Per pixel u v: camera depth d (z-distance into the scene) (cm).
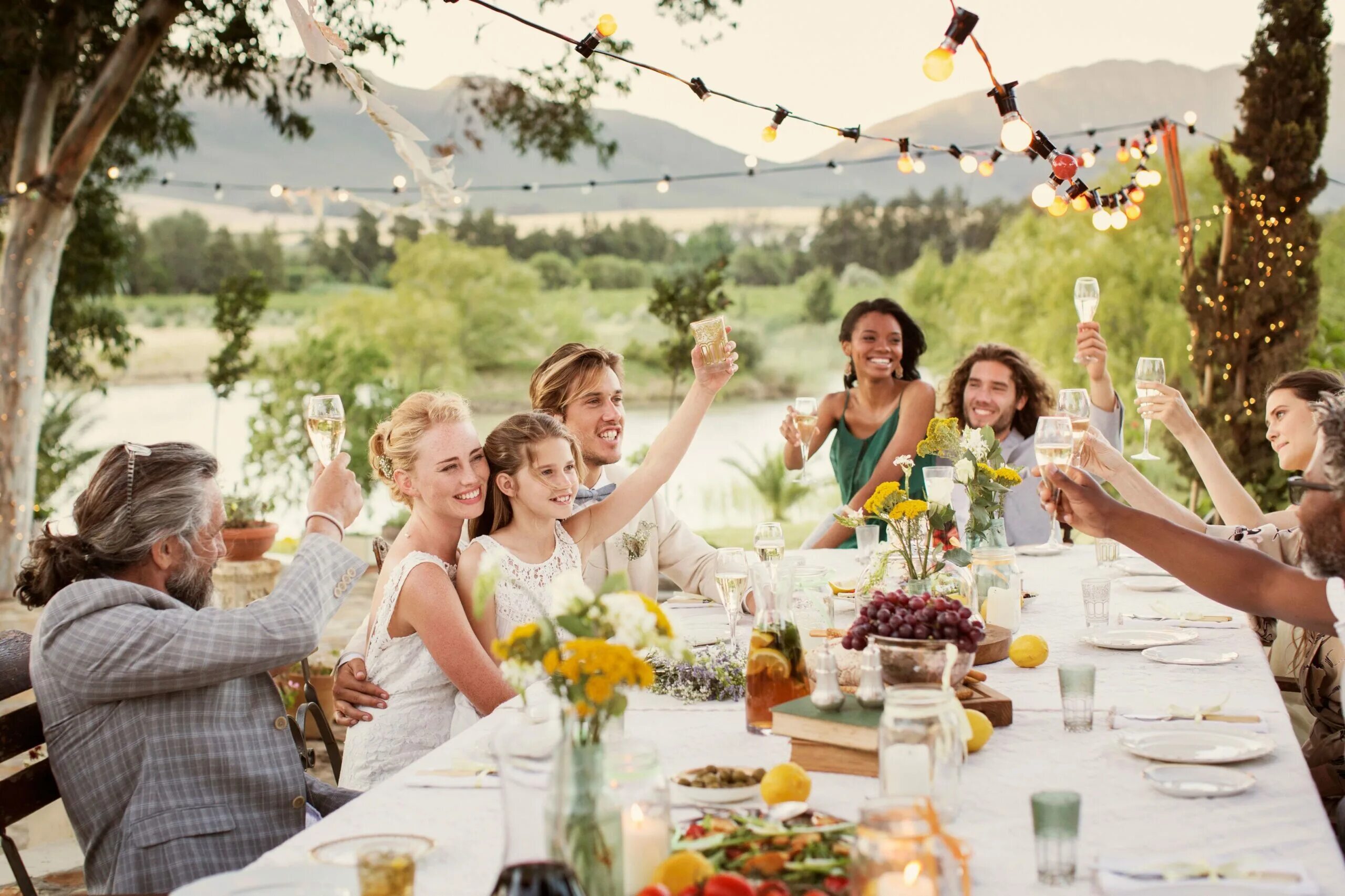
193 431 1416
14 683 217
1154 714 204
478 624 271
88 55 873
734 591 263
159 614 203
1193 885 130
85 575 209
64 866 355
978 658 247
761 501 1162
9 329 844
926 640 187
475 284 1691
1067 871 134
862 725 174
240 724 211
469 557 274
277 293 1788
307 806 233
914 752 148
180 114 1004
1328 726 270
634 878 129
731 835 138
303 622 212
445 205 336
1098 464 347
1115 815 157
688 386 1598
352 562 226
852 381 527
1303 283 709
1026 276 1366
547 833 126
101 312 1088
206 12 852
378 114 303
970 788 170
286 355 1315
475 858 149
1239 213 709
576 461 291
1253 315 702
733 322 1606
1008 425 459
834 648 217
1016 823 155
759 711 198
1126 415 1230
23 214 849
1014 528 450
